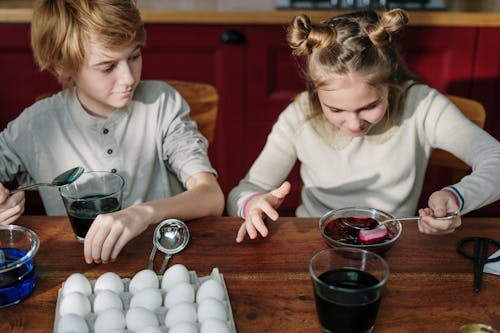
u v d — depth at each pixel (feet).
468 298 3.10
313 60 4.30
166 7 7.59
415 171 5.00
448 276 3.28
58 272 3.38
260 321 2.96
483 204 4.02
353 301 2.70
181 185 5.19
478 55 7.62
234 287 3.22
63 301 2.97
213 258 3.50
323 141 5.03
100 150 4.83
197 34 7.59
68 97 4.77
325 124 4.97
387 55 4.31
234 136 8.18
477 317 2.96
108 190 3.89
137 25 4.28
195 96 5.24
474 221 3.87
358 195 5.06
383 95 4.31
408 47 7.59
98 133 4.78
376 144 4.93
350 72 4.12
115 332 2.73
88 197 3.84
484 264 3.33
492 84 7.79
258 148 8.25
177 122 4.95
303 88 7.86
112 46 4.12
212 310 2.88
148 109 4.93
